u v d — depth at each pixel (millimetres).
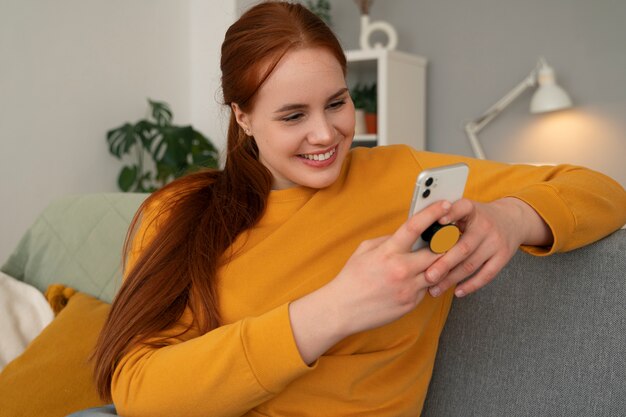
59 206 1669
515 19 3309
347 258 872
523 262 906
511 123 3363
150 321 823
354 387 830
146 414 740
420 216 615
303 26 768
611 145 3111
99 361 825
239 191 913
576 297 845
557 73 3219
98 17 3037
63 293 1439
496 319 921
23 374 1166
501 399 898
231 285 858
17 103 2736
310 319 669
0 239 2703
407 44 3631
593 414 814
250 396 698
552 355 857
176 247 876
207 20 3441
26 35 2752
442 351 970
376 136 3221
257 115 804
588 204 802
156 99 3348
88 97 3016
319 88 758
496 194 898
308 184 818
